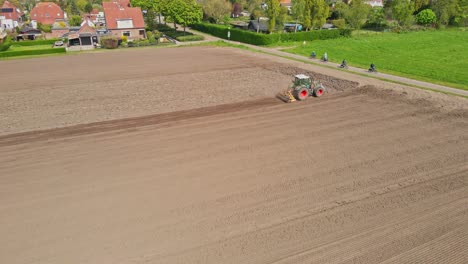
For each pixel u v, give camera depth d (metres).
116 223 11.08
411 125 18.80
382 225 10.89
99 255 9.77
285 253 9.77
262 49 46.31
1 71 34.78
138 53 45.25
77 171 14.39
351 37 55.09
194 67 35.12
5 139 18.02
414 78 29.11
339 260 9.49
